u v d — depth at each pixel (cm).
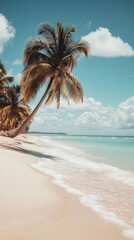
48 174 991
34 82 2169
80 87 2230
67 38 2344
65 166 1329
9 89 3803
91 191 775
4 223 455
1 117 4631
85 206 601
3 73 3459
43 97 2375
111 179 1034
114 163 1678
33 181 804
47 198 632
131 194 775
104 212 570
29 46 2291
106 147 3884
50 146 3612
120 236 442
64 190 743
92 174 1130
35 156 1658
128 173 1217
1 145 2005
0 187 677
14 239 398
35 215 507
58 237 416
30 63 2322
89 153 2525
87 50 2294
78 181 923
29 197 621
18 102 4369
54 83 2305
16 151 1786
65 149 3062
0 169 916
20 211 520
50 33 2312
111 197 720
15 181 766
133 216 557
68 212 544
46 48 2333
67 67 2306
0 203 554
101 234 443
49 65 2216
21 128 2653
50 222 477
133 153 2577
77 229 455
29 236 412
